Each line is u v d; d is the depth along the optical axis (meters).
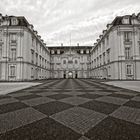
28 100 5.48
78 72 49.50
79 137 2.22
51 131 2.47
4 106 4.45
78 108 4.16
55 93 7.44
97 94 7.02
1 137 2.23
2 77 23.41
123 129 2.54
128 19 24.69
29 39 25.23
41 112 3.73
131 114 3.50
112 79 24.75
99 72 33.97
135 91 8.22
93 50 41.91
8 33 24.05
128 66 23.86
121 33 24.05
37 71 30.50
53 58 49.69
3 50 24.05
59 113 3.63
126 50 24.44
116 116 3.34
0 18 25.11
